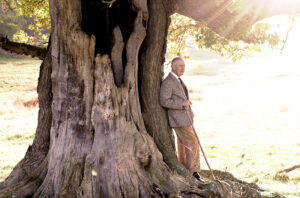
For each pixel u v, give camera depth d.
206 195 5.57
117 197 5.33
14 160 13.52
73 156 5.65
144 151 5.68
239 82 52.88
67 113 5.79
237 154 16.80
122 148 5.54
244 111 31.69
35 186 5.89
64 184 5.51
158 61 6.57
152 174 5.68
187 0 6.93
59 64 5.82
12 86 46.16
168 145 6.40
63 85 5.79
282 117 28.67
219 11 6.91
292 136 21.88
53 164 5.75
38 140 7.03
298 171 12.94
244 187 6.39
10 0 12.86
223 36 7.02
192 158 6.55
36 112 29.45
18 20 48.75
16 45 8.69
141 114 6.11
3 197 5.68
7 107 30.72
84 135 5.70
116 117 5.58
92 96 5.71
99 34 6.18
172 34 11.54
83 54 5.68
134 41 5.96
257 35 6.48
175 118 6.44
